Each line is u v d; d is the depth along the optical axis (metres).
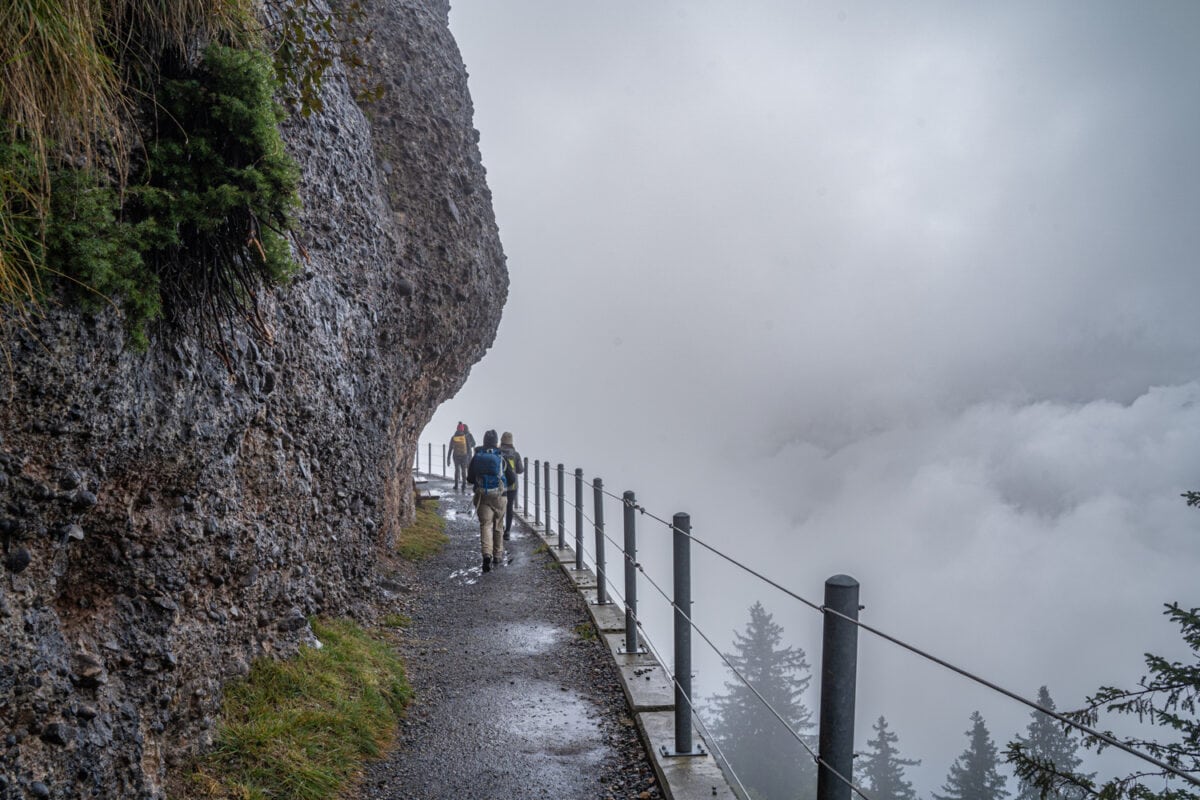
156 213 3.41
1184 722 7.71
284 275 4.19
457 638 7.40
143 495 3.66
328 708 4.86
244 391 4.50
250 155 3.85
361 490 7.60
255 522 4.93
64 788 2.89
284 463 5.50
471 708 5.64
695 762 4.50
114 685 3.33
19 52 2.56
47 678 2.92
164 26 3.50
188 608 4.05
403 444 12.12
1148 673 8.38
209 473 4.12
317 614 6.31
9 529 2.80
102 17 3.21
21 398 2.77
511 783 4.45
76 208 2.91
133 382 3.35
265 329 4.54
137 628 3.53
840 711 2.42
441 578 9.96
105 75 3.05
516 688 6.05
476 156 13.45
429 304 10.71
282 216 4.05
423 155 11.08
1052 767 6.78
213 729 4.09
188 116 3.70
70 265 2.90
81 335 2.99
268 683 4.77
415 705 5.67
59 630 3.07
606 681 6.16
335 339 6.68
